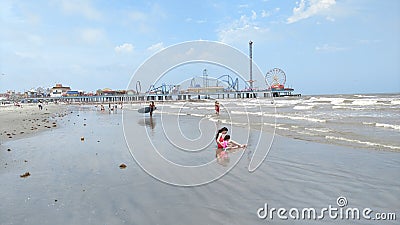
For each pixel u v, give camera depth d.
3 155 9.30
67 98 134.00
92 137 13.65
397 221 4.09
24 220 4.16
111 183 6.02
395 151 9.05
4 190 5.61
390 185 5.70
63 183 6.05
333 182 6.00
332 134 13.02
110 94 115.38
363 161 7.88
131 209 4.55
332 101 48.91
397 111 25.78
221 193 5.37
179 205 4.71
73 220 4.13
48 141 12.42
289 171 6.99
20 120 27.69
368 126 15.59
